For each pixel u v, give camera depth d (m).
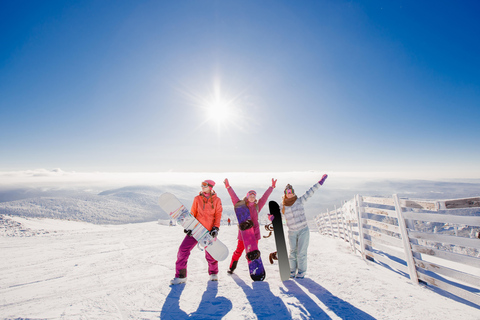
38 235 10.11
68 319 2.15
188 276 3.44
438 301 2.46
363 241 4.64
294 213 3.27
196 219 3.13
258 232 3.46
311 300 2.51
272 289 2.85
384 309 2.28
